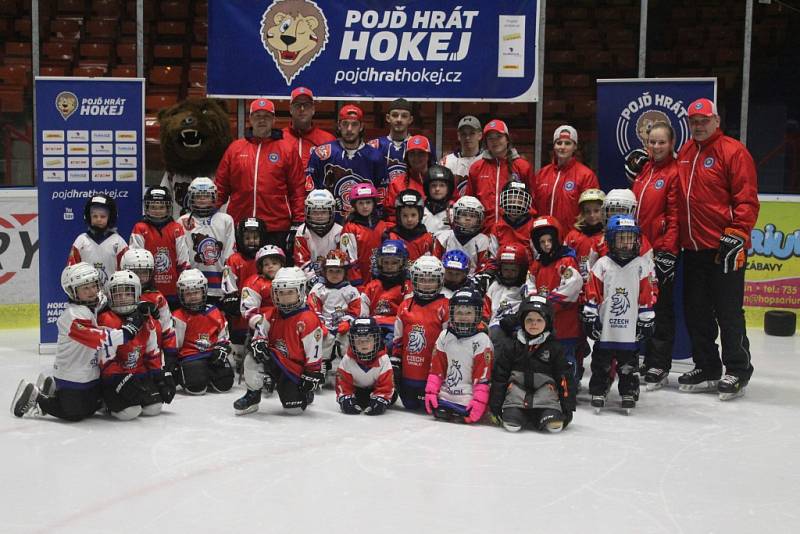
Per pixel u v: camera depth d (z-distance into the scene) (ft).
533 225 23.93
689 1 49.96
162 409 22.76
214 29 32.99
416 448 19.75
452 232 25.88
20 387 21.65
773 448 20.22
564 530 15.40
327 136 30.22
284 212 28.30
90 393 21.44
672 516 16.14
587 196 24.86
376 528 15.35
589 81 48.16
